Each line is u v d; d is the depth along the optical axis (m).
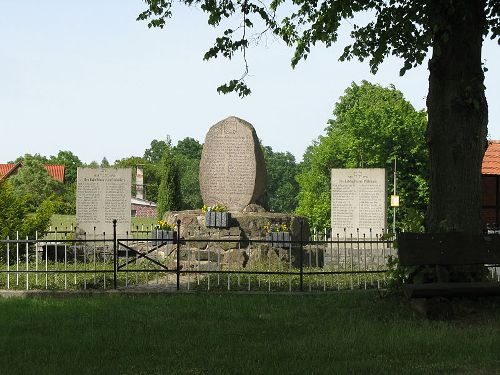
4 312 10.20
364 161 46.62
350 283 13.21
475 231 10.70
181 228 18.28
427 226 10.97
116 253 12.66
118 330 8.88
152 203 64.81
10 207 17.47
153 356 7.50
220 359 7.30
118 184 21.05
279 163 109.94
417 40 13.30
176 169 30.19
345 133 52.47
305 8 15.12
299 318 9.73
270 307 10.65
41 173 57.38
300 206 55.09
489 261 9.84
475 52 10.62
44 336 8.57
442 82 10.73
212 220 17.83
